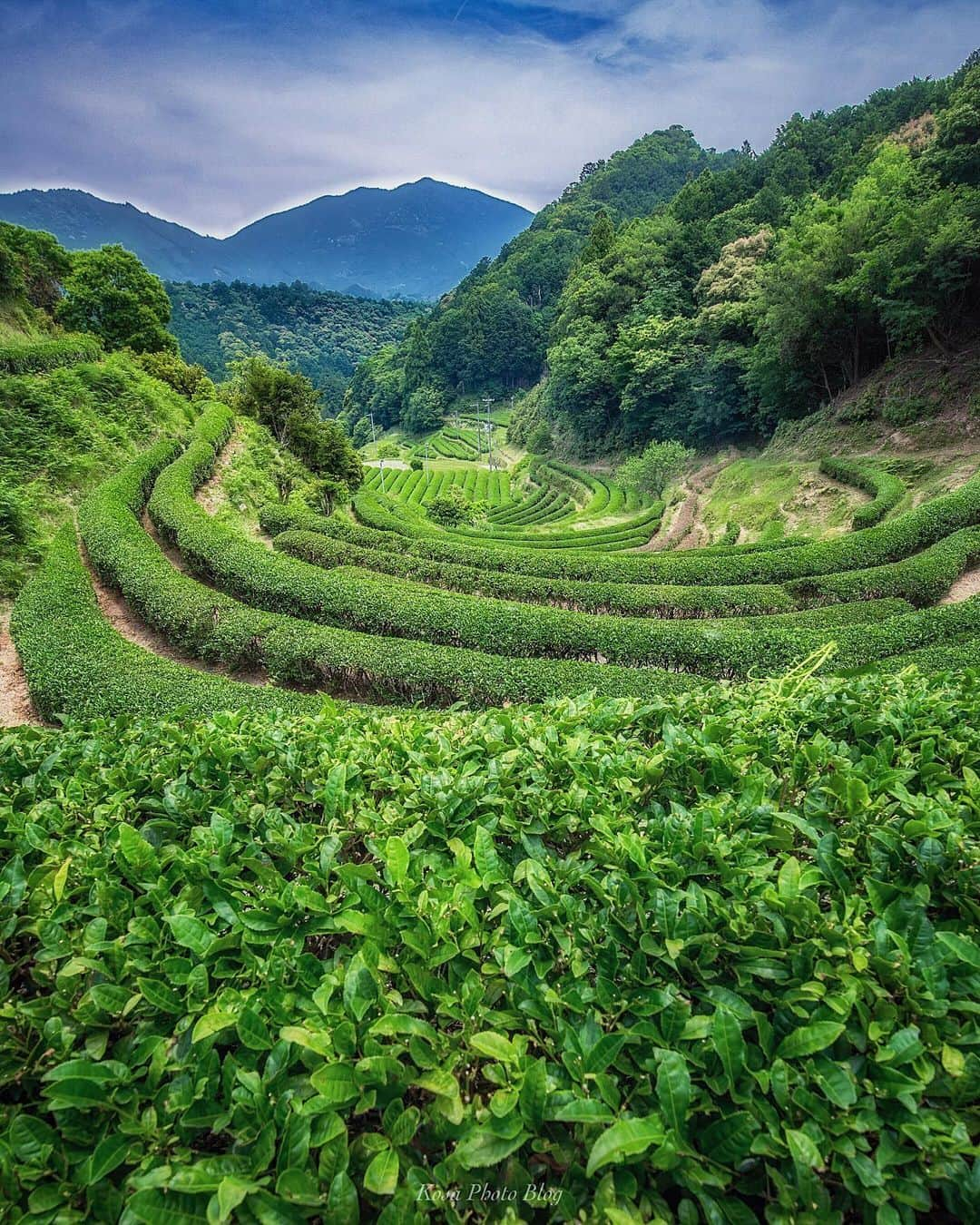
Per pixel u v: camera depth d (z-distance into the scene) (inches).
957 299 1328.7
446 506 1966.0
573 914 96.5
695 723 183.0
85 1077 76.0
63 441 870.4
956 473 1084.5
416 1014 89.5
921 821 108.5
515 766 148.3
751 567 898.7
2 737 191.8
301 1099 76.4
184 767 160.7
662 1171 71.1
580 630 561.0
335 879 116.9
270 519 1015.0
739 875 102.6
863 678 200.1
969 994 83.4
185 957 97.3
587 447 2856.8
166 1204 66.6
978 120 1326.3
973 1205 64.4
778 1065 72.1
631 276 2696.9
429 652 500.1
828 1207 65.3
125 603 641.6
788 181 2726.4
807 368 1708.9
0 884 107.6
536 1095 71.4
